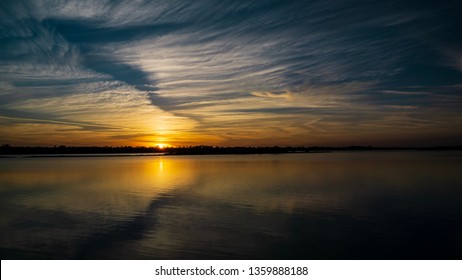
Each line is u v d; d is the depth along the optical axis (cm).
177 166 6575
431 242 1409
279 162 7675
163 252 1318
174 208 2128
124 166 6631
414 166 5531
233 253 1302
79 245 1403
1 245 1406
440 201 2303
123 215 1938
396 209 2052
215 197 2534
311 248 1349
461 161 7094
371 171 4675
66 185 3356
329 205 2189
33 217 1900
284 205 2197
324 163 6931
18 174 4644
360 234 1530
